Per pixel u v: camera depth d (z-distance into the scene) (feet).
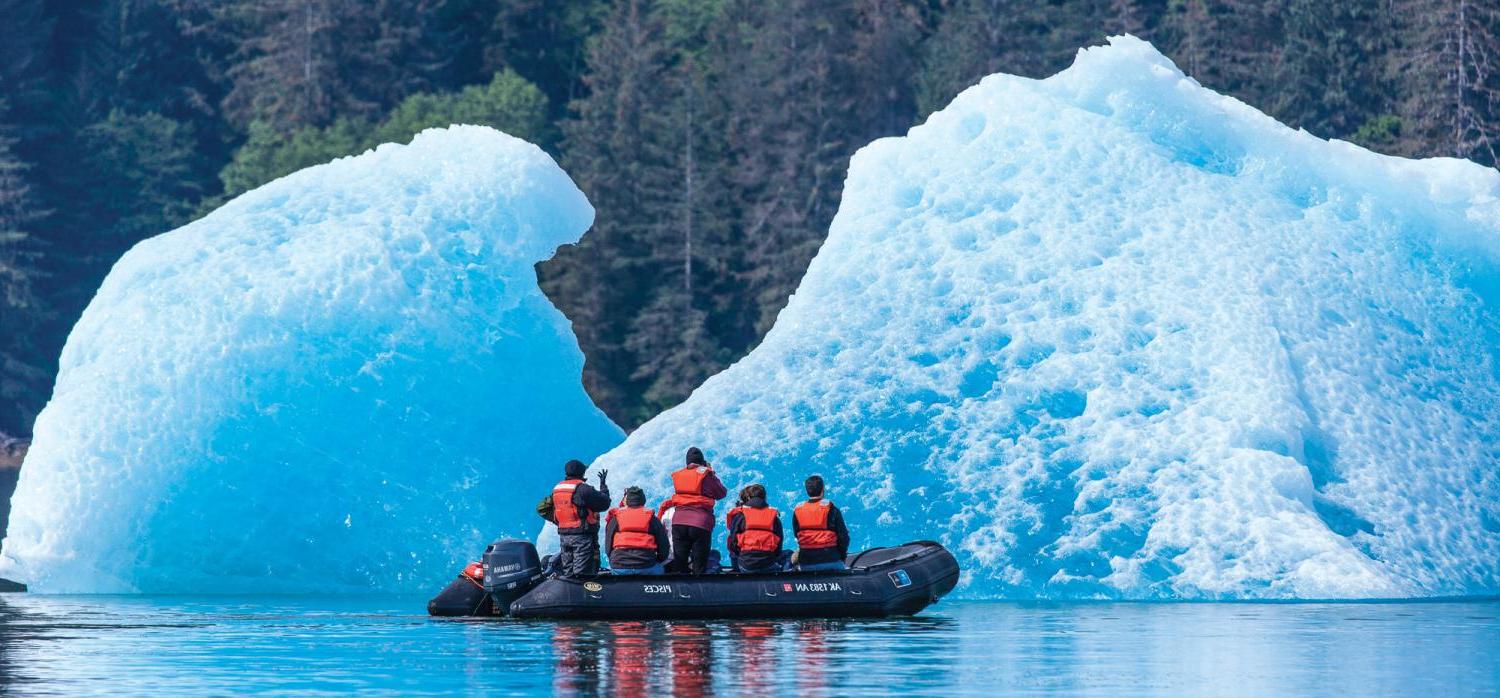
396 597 221.05
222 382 233.14
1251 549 204.03
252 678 122.11
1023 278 232.94
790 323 236.43
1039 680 119.96
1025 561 205.57
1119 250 234.79
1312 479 215.10
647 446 221.66
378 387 238.89
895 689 114.73
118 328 238.07
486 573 174.09
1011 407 219.82
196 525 230.48
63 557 228.22
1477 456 222.89
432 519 236.43
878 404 221.25
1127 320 226.58
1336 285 233.96
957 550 207.00
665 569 169.78
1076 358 223.30
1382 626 165.48
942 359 226.38
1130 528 207.41
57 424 232.12
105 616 185.06
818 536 169.78
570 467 169.99
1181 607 190.49
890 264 238.48
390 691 114.73
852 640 146.92
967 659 132.57
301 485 233.96
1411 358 230.68
